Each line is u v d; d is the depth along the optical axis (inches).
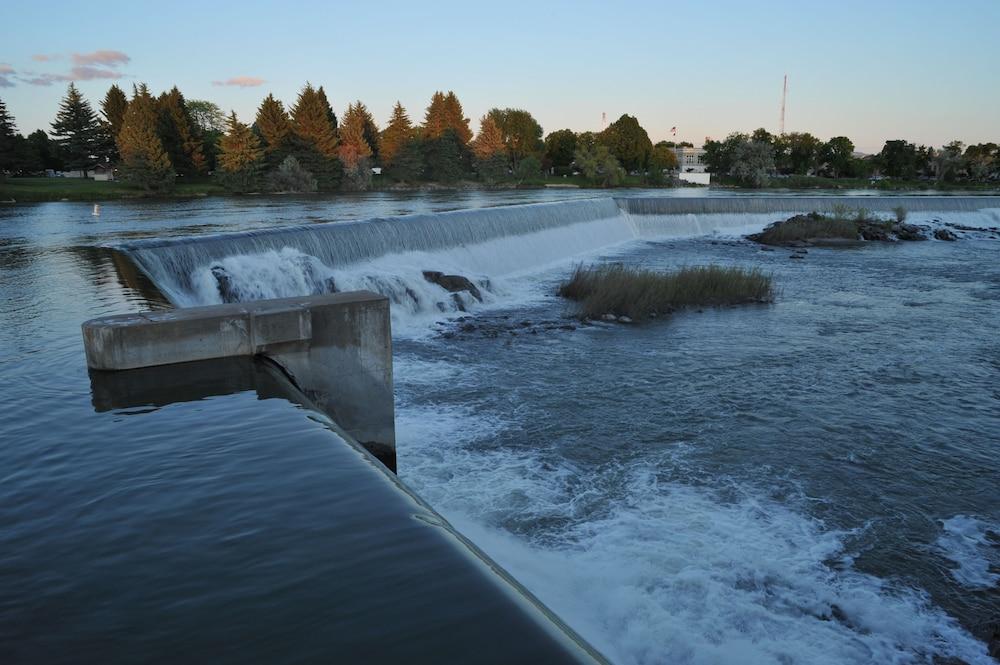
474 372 662.5
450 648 161.9
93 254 742.5
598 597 317.4
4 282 625.9
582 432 518.6
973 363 709.9
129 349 358.0
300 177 3403.1
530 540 366.3
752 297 1023.0
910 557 363.3
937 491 438.6
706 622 303.4
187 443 280.2
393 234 1064.8
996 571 353.7
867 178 6210.6
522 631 168.4
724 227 2057.1
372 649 161.5
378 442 429.7
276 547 205.9
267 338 382.9
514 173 4916.3
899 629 305.1
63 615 175.5
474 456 474.3
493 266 1255.5
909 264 1437.0
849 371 678.5
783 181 5393.7
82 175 3873.0
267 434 289.1
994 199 2388.0
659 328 847.1
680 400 590.6
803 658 284.5
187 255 783.1
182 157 3545.8
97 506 231.0
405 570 194.1
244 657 159.3
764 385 631.8
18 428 294.0
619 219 1861.5
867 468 467.8
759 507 409.7
